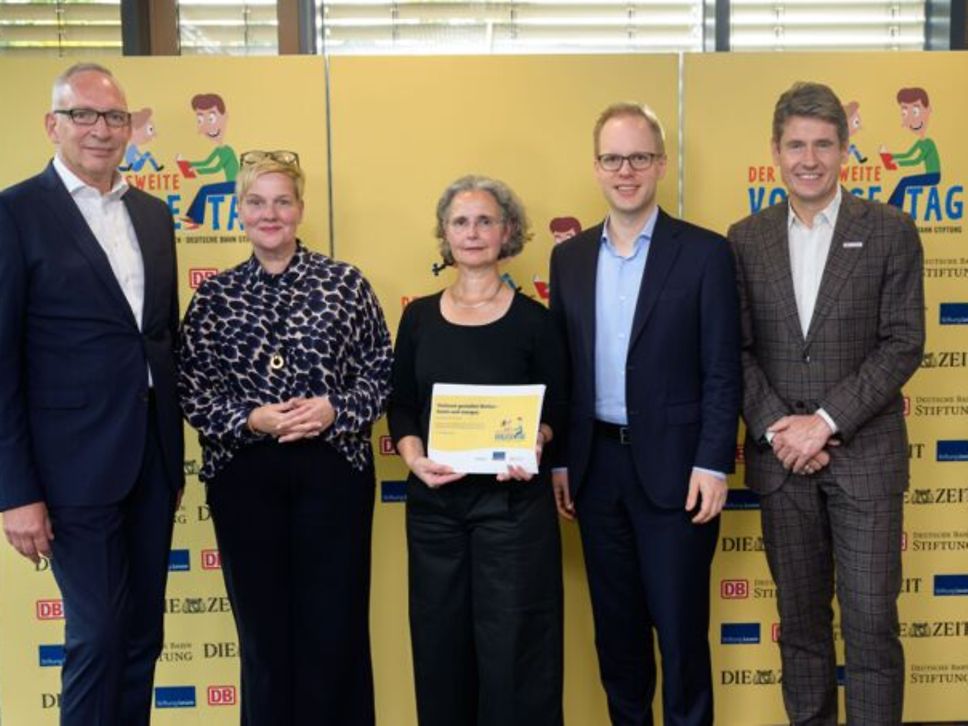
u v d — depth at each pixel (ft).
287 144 8.56
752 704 9.10
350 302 7.06
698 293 6.87
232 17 9.89
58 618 8.77
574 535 8.90
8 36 9.92
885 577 7.04
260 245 6.84
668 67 8.59
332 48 10.08
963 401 8.92
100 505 6.45
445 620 6.93
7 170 8.41
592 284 7.20
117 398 6.50
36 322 6.32
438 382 6.89
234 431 6.65
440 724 7.00
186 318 7.00
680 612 6.97
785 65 8.61
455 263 7.22
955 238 8.78
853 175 8.73
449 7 10.06
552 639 6.95
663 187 8.70
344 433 6.88
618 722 7.65
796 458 6.95
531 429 6.68
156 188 8.57
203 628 8.90
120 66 8.44
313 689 7.12
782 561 7.34
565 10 10.14
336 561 7.01
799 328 7.07
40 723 8.81
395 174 8.61
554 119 8.59
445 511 6.88
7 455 6.21
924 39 10.16
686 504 6.86
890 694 7.15
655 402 6.90
